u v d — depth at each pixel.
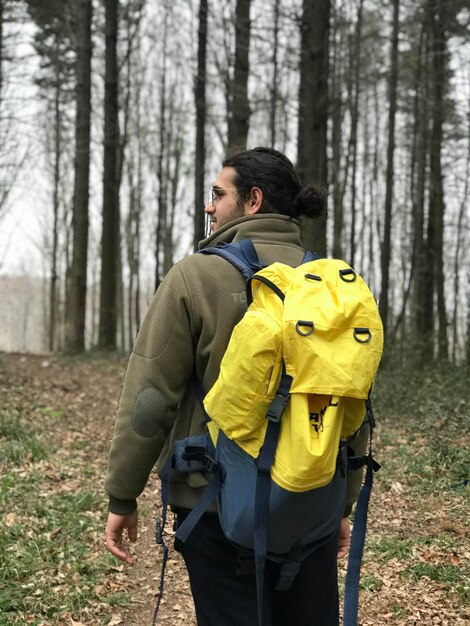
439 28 15.14
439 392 8.59
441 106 15.64
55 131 25.89
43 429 7.84
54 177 30.02
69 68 18.06
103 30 16.34
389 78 15.46
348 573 1.88
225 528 1.68
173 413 1.79
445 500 5.26
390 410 8.38
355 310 1.61
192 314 1.78
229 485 1.67
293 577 1.73
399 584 3.96
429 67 16.22
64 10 16.36
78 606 3.72
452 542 4.45
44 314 41.28
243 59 12.91
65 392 10.68
